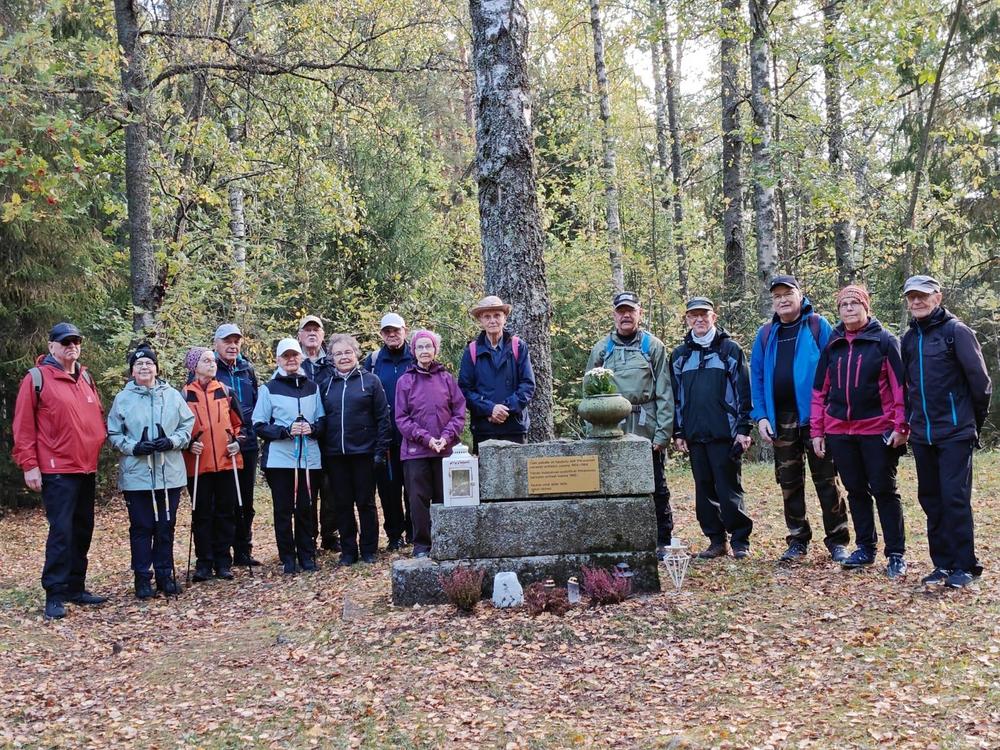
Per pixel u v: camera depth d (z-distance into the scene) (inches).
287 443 296.2
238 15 534.3
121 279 541.3
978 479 376.2
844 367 234.7
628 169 654.5
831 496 249.6
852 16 445.4
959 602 199.9
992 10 584.1
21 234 444.8
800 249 641.6
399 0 572.4
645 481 229.8
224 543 302.2
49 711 184.9
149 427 276.8
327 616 232.8
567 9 665.6
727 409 257.4
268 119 546.0
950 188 598.5
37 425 261.7
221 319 510.9
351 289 602.2
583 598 222.2
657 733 151.2
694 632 196.7
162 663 211.0
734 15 470.9
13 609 266.7
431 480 275.0
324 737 160.4
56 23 499.8
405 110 709.3
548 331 287.6
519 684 175.6
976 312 677.9
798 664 175.2
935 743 136.9
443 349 603.8
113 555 374.0
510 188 280.8
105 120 433.7
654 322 632.4
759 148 494.9
